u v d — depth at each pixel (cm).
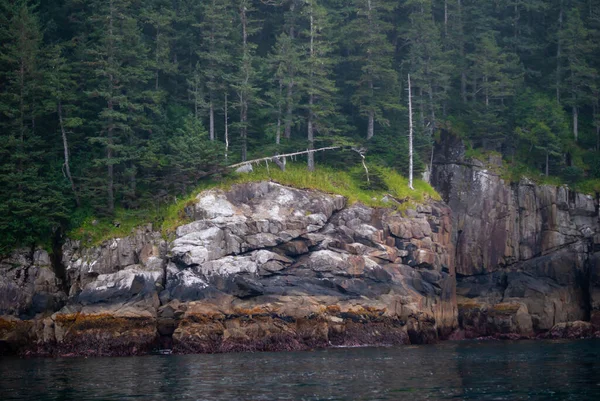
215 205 4750
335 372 3027
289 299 4319
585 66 6203
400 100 6262
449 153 5941
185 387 2648
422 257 4903
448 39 6612
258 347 4138
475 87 6341
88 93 4947
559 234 5541
